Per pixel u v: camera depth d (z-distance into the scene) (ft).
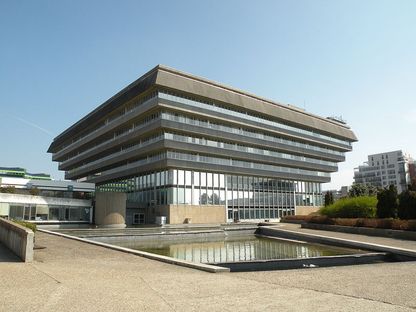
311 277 37.09
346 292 29.48
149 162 198.39
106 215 163.43
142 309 23.20
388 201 115.65
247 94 225.15
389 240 90.74
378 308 24.39
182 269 42.06
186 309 23.49
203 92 193.88
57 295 26.32
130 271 39.32
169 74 184.75
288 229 128.57
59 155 306.55
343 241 89.97
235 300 26.20
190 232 120.37
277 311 23.32
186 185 193.16
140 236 110.93
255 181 231.91
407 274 39.50
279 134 240.12
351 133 305.53
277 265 57.98
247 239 122.01
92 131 252.83
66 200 166.40
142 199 207.10
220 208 206.28
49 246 62.03
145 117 196.95
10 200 145.89
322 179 277.44
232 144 215.51
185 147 188.44
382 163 555.28
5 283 30.09
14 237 50.34
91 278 33.83
